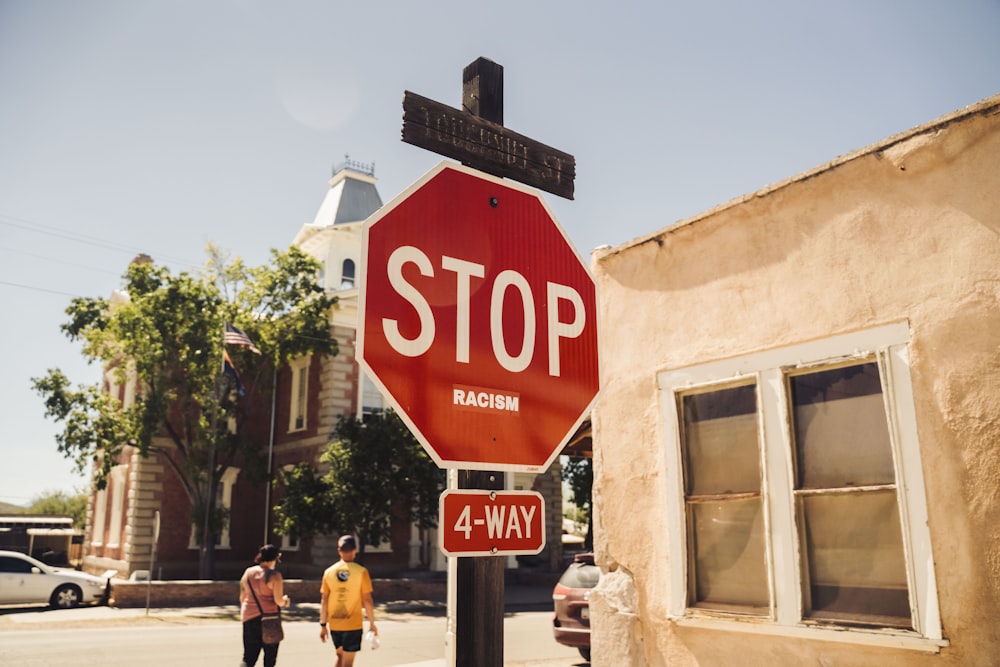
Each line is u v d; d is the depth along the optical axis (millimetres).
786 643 3465
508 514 2459
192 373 23688
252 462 25609
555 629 10352
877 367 3373
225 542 27672
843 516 3404
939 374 3115
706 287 4113
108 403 23734
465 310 2504
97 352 23609
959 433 3021
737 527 3822
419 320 2375
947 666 2926
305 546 25938
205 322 23625
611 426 4504
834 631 3242
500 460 2455
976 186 3127
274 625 7871
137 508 25859
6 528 37031
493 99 2934
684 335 4188
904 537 3113
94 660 11109
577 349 2787
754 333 3836
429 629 15523
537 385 2621
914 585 3055
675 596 3965
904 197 3352
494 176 2748
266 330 24984
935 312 3170
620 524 4352
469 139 2775
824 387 3562
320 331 25250
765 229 3877
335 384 26047
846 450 3432
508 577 27875
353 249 37938
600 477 4520
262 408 29688
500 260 2652
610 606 4273
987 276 3041
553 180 3014
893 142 3410
